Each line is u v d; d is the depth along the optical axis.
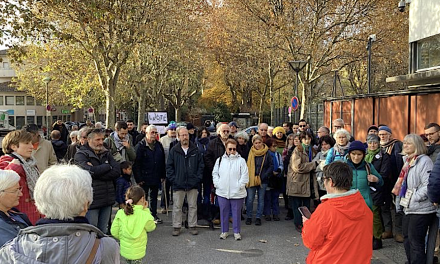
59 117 68.00
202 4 23.84
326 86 42.50
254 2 21.36
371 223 3.19
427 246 4.96
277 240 6.87
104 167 5.29
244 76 32.12
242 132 8.56
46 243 1.90
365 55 22.34
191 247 6.47
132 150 7.53
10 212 3.10
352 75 35.78
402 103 12.60
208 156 7.81
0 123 24.84
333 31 20.91
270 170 7.91
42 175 2.13
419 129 11.73
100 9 12.48
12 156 4.09
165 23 20.59
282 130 9.59
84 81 27.11
